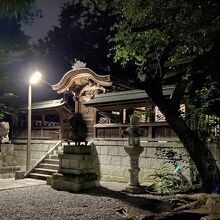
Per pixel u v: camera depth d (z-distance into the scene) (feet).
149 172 49.52
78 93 69.87
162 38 33.12
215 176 30.40
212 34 28.68
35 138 74.28
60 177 44.27
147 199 37.35
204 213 26.17
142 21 32.19
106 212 30.91
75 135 44.65
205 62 31.01
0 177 56.08
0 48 69.92
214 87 40.63
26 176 55.72
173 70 50.47
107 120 63.05
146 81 30.81
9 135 79.66
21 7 31.96
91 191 42.80
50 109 71.82
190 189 39.68
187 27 28.17
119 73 93.50
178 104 31.01
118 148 54.75
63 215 29.48
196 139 30.91
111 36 97.66
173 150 47.16
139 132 42.73
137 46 35.83
